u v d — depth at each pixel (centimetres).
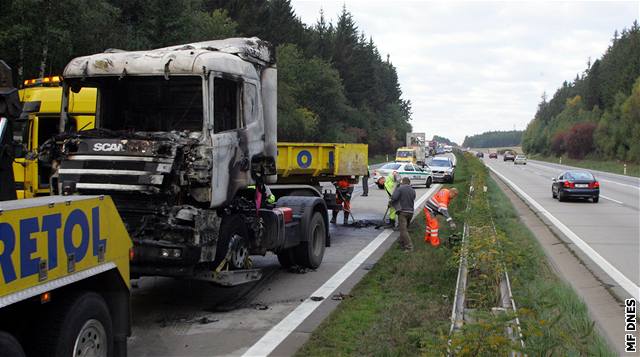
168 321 743
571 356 577
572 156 10769
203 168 705
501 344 454
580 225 1817
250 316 768
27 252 394
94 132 727
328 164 1503
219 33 4656
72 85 771
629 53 11138
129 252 541
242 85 807
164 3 3434
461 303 748
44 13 2192
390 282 952
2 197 546
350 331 693
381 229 1644
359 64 9644
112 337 510
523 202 2639
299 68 6912
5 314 409
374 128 10056
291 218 1006
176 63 727
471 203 1764
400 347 611
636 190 3581
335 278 1009
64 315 446
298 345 650
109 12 2728
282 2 7494
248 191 846
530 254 1084
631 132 8619
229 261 770
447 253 1127
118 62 745
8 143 552
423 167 3691
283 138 6047
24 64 2286
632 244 1438
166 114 749
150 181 673
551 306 613
